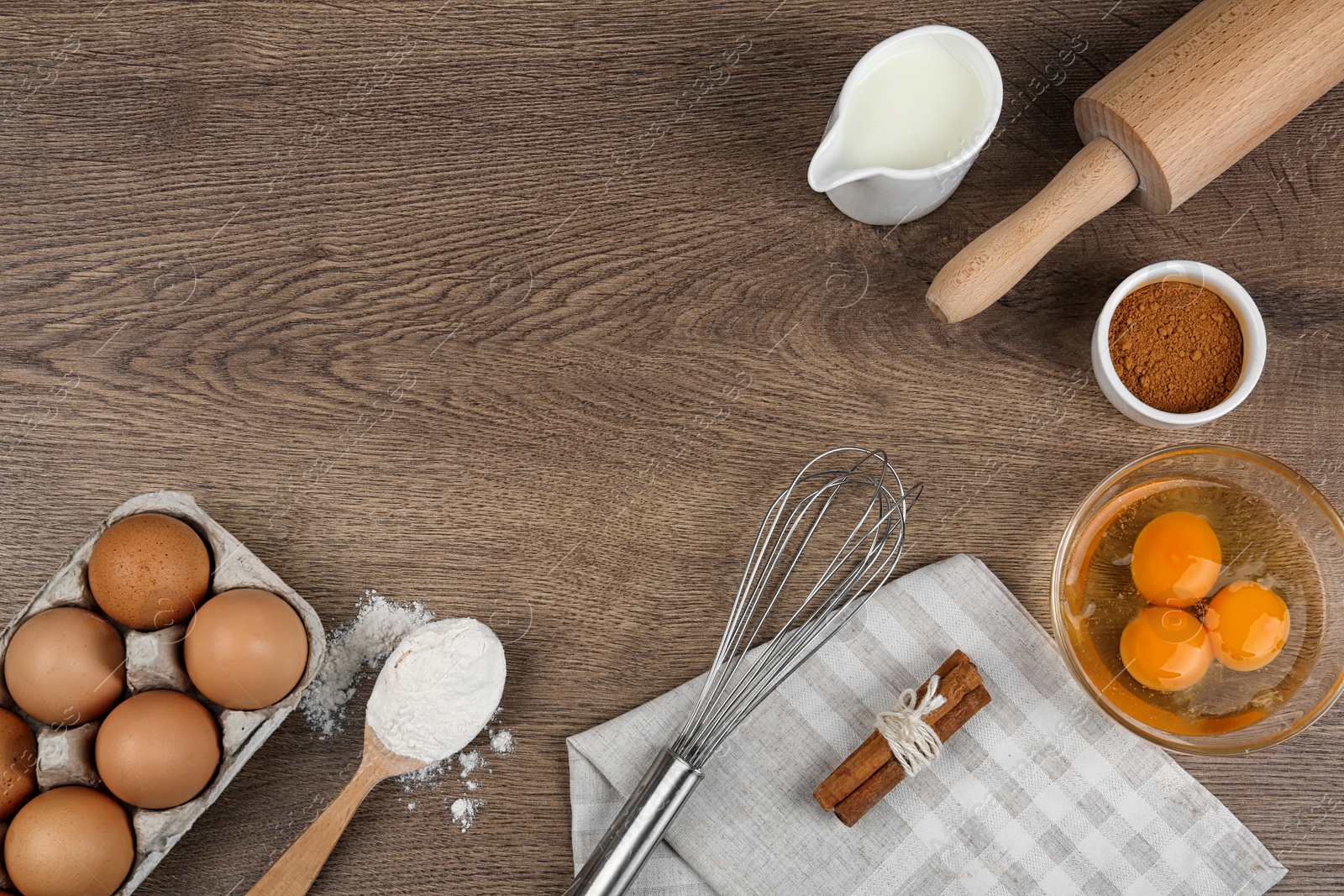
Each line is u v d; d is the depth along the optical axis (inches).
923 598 32.4
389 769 31.4
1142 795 32.1
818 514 32.7
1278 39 30.1
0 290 32.7
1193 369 31.6
